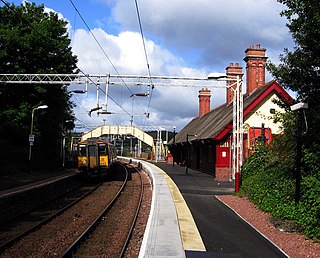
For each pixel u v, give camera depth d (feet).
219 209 47.98
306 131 39.29
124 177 120.57
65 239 37.50
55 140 143.54
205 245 30.86
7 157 108.78
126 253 32.89
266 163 61.05
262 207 46.01
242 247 30.48
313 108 43.96
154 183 79.30
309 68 45.73
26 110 114.83
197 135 116.57
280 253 29.01
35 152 127.13
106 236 39.50
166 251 28.30
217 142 88.63
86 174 105.81
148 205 59.98
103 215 51.70
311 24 39.29
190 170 124.36
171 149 180.04
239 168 63.52
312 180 38.04
